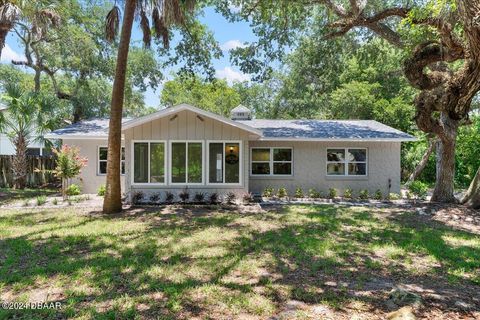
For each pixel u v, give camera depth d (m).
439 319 3.69
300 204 12.58
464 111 10.70
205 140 12.58
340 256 6.03
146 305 3.98
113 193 10.33
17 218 9.38
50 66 20.84
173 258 5.78
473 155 18.95
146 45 11.23
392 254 6.19
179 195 12.33
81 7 19.89
